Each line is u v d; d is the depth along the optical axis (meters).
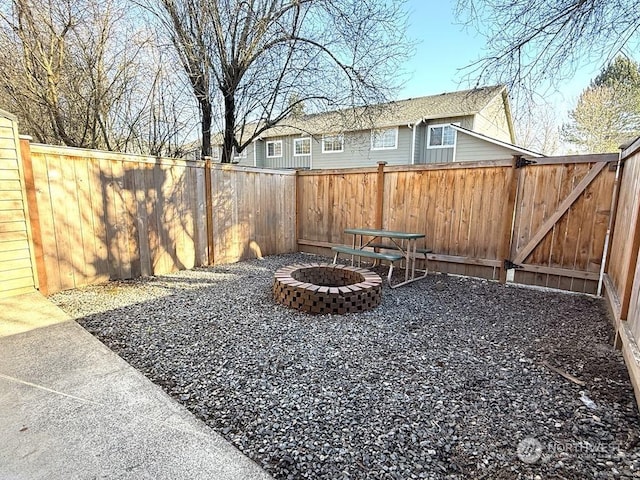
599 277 4.10
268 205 6.64
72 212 4.13
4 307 3.26
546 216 4.38
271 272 5.31
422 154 12.68
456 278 5.03
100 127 6.82
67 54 5.93
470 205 4.97
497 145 11.02
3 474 1.31
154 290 4.24
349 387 2.12
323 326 3.14
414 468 1.48
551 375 2.30
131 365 2.37
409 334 2.99
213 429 1.70
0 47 5.41
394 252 5.79
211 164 5.65
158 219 5.04
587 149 13.81
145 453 1.45
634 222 2.55
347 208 6.38
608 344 2.80
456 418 1.83
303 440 1.64
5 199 3.46
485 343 2.81
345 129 8.39
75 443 1.50
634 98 6.71
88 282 4.36
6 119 3.43
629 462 1.52
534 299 4.03
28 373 2.10
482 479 1.42
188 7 5.97
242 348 2.67
